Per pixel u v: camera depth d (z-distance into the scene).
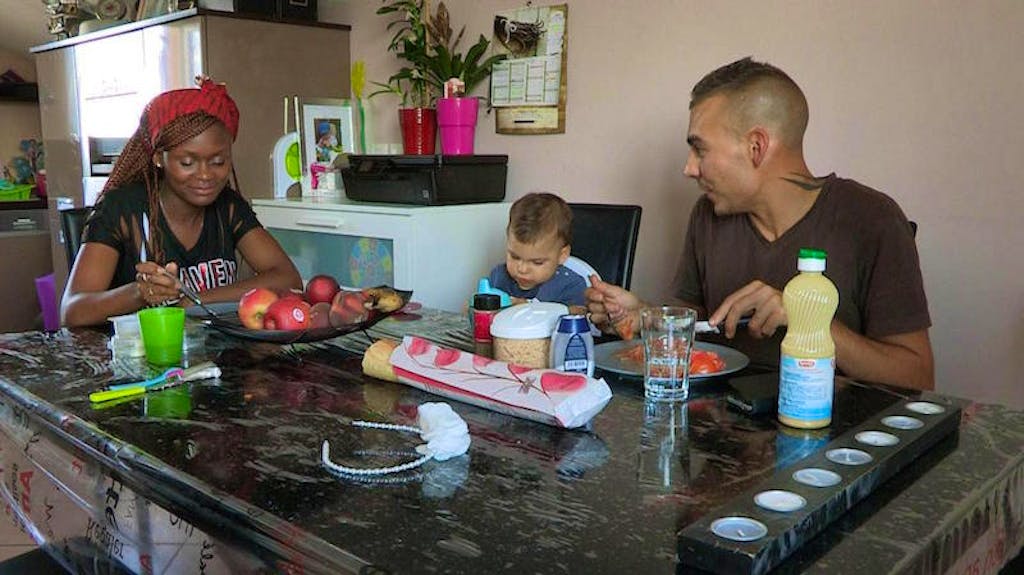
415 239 2.50
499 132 2.84
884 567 0.63
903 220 1.45
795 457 0.87
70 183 4.01
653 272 2.50
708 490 0.78
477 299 1.29
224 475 0.82
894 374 1.32
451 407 1.04
